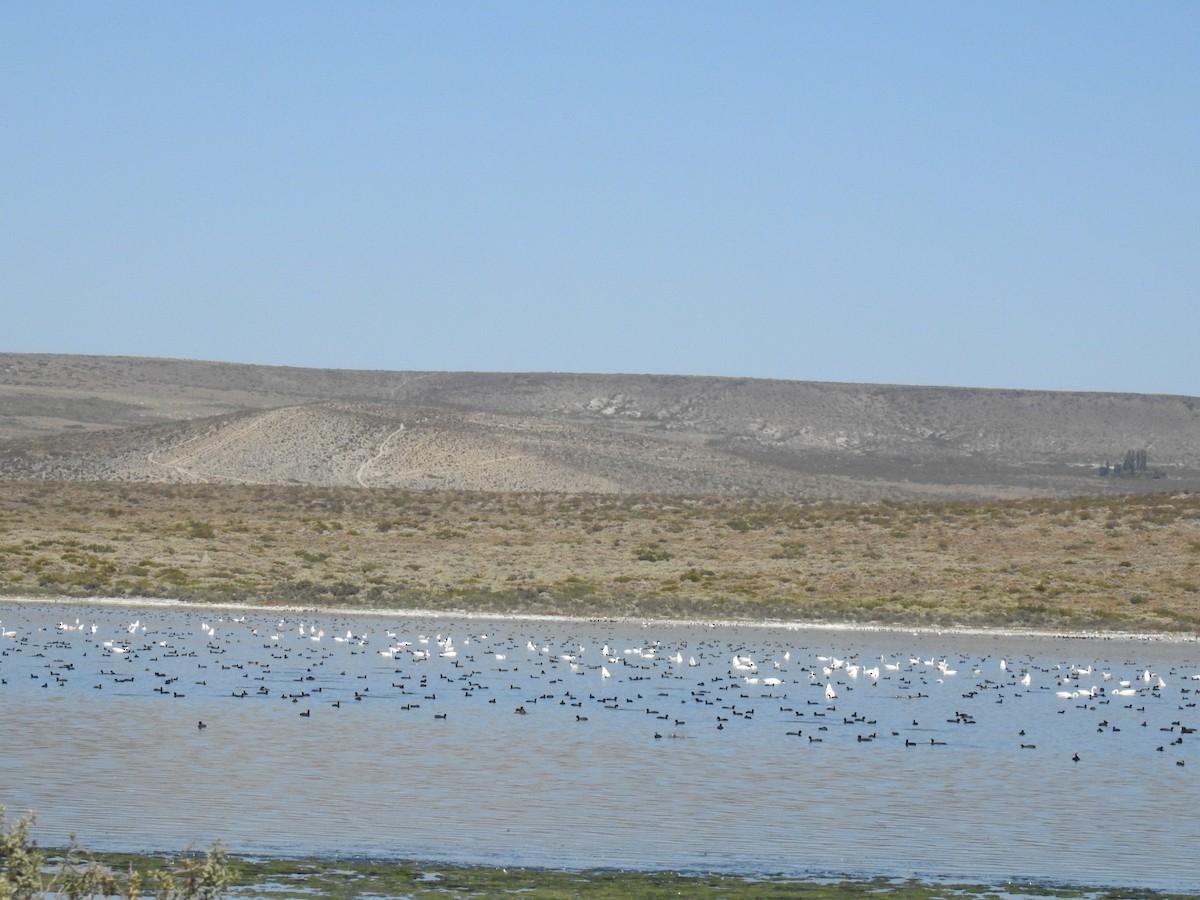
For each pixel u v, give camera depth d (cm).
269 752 4556
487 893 3000
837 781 4347
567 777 4294
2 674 6362
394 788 4062
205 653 7488
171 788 3956
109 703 5556
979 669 7869
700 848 3466
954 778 4450
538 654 7944
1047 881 3244
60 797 3794
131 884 2616
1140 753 5075
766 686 6806
